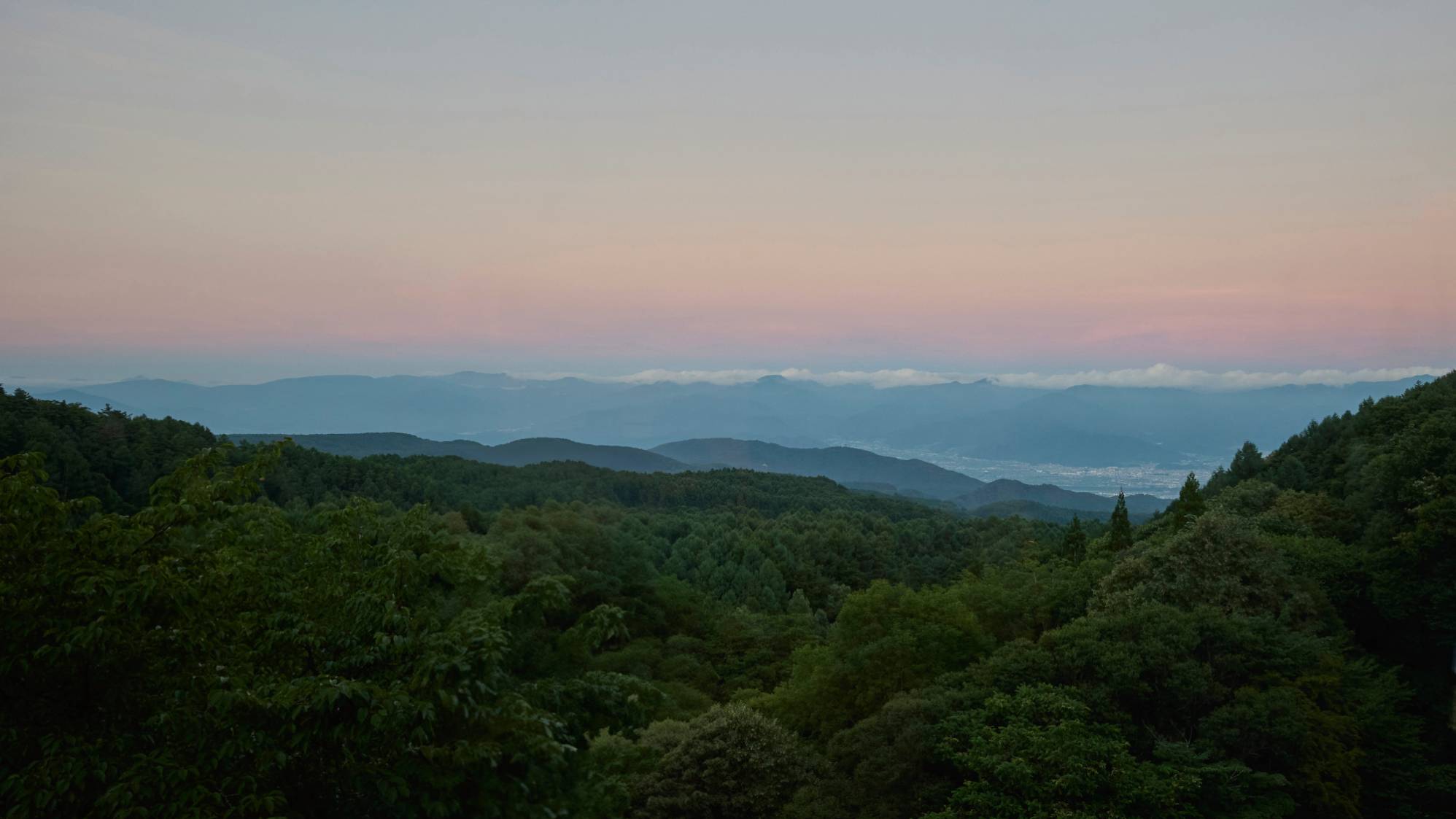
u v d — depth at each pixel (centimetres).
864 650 3238
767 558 9200
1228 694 2667
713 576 8362
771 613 7681
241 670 1073
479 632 1034
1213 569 3456
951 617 3484
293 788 980
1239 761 2294
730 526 11912
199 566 1027
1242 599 3322
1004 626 4084
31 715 909
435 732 1006
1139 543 5778
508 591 5088
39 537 943
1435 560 3597
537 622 1341
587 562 6119
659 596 6531
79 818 853
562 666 1456
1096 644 2762
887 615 3494
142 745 936
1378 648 3856
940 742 2516
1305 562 3994
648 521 10844
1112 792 2195
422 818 1012
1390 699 2972
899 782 2533
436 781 918
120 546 969
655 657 5384
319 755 999
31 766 824
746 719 2859
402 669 1062
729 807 2638
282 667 1153
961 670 3152
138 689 978
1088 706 2517
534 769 1030
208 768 892
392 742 953
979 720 2520
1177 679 2558
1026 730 2334
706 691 5097
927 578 10456
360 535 1388
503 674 1102
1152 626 2816
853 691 3306
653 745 2850
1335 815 2464
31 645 892
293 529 1476
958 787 2406
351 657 1109
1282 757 2439
